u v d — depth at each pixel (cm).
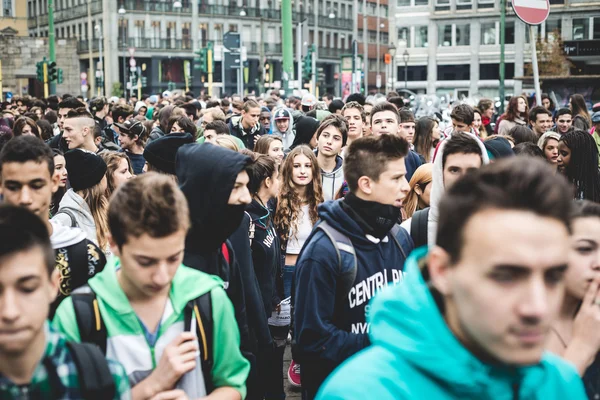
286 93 2070
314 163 672
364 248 392
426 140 1001
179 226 275
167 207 272
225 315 306
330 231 392
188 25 8669
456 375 180
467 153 450
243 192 396
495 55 6669
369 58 10319
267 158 605
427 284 196
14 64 7525
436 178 458
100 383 240
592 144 713
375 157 388
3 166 377
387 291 200
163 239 272
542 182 171
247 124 1357
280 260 646
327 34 10100
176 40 8575
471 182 177
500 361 174
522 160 178
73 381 236
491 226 169
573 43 2597
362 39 10138
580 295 276
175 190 279
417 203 589
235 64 3281
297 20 9519
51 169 389
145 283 277
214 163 385
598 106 1356
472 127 1078
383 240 400
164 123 1170
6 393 226
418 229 458
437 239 185
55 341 237
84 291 295
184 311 297
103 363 244
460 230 174
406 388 187
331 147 792
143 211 269
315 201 675
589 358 258
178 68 8731
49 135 1320
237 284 413
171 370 277
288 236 668
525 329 167
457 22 6781
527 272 167
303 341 384
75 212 542
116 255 286
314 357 382
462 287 174
